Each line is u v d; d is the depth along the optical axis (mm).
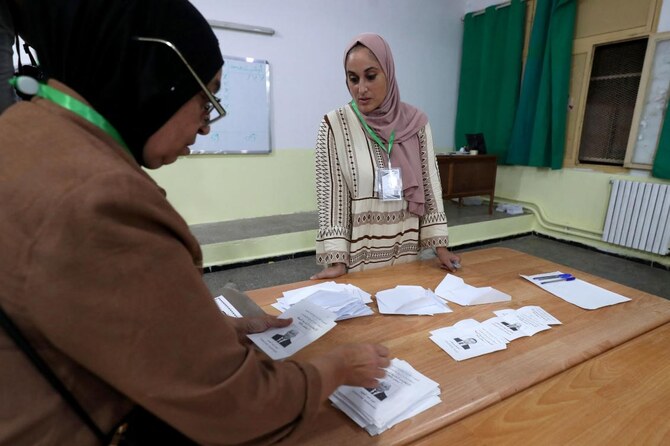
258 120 3859
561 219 4250
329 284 1174
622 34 3547
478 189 4305
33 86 397
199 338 380
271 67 3830
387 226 1413
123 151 411
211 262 3211
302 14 3867
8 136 375
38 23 381
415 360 798
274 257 3477
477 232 4109
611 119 3791
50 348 373
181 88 422
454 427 632
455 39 4945
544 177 4359
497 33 4500
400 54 4543
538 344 867
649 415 659
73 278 327
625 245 3646
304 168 4266
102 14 372
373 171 1358
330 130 1365
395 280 1231
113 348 344
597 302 1085
